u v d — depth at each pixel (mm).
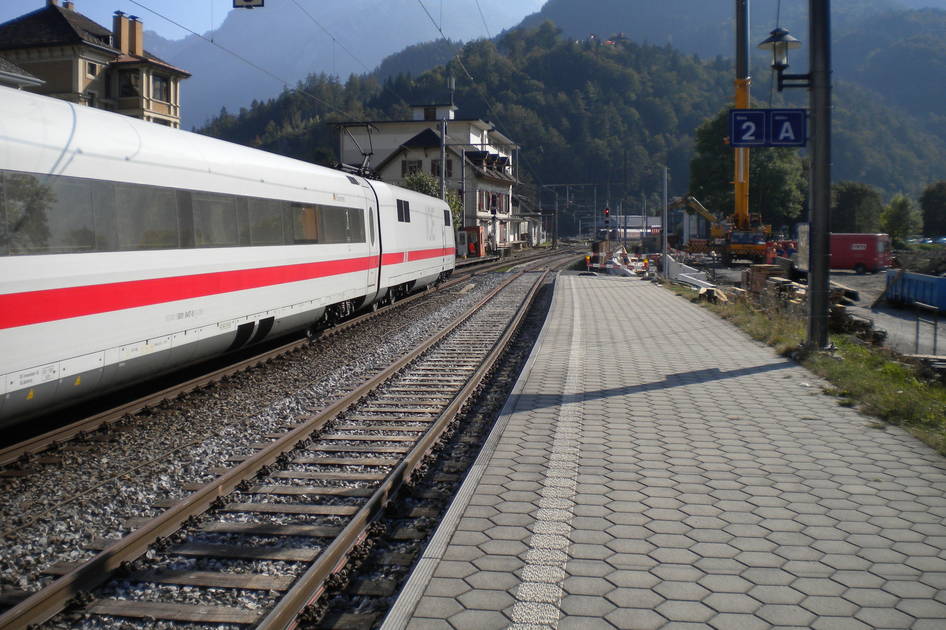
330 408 8492
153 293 8734
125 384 8664
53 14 43938
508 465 6141
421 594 3896
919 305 13617
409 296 24688
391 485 5992
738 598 3852
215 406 9195
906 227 68125
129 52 47656
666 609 3740
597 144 144250
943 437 6734
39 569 4742
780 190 64438
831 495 5395
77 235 7500
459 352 13406
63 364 7277
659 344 13141
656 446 6688
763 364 10938
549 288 29281
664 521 4906
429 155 64562
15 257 6699
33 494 6090
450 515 5012
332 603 4258
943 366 11125
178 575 4598
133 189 8430
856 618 3650
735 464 6148
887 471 5941
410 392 9984
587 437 7000
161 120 47344
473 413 8984
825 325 11258
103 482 6293
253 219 11367
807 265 11766
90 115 8141
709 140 68312
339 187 15445
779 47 11320
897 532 4707
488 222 70125
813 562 4277
